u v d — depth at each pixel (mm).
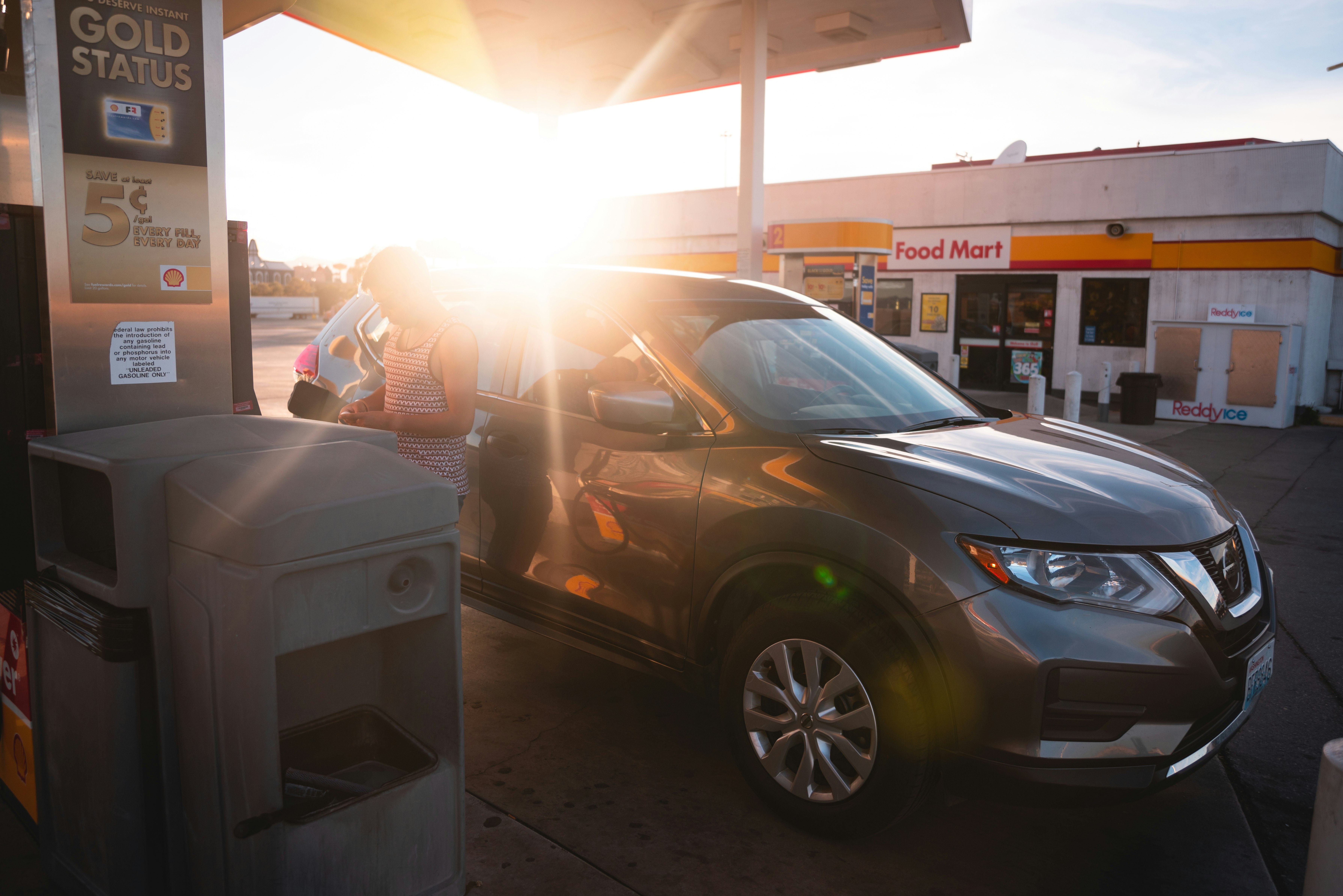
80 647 1993
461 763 2049
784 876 2553
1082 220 17094
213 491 1772
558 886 2471
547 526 3387
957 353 18688
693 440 3023
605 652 3291
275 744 1757
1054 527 2453
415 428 3098
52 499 2141
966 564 2408
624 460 3145
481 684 3793
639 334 3312
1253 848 2793
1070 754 2354
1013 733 2354
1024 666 2328
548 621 3480
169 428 2072
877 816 2561
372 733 2176
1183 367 14773
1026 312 17938
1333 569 6047
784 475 2770
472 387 3109
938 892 2510
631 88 10336
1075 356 17516
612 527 3154
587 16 8242
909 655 2494
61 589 2051
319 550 1750
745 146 8391
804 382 3348
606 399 2877
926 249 18672
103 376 2215
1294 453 11562
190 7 2273
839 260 13727
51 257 2113
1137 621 2387
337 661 2074
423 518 1915
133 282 2242
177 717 1925
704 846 2678
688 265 21328
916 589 2434
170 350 2324
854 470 2689
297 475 1854
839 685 2598
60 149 2105
